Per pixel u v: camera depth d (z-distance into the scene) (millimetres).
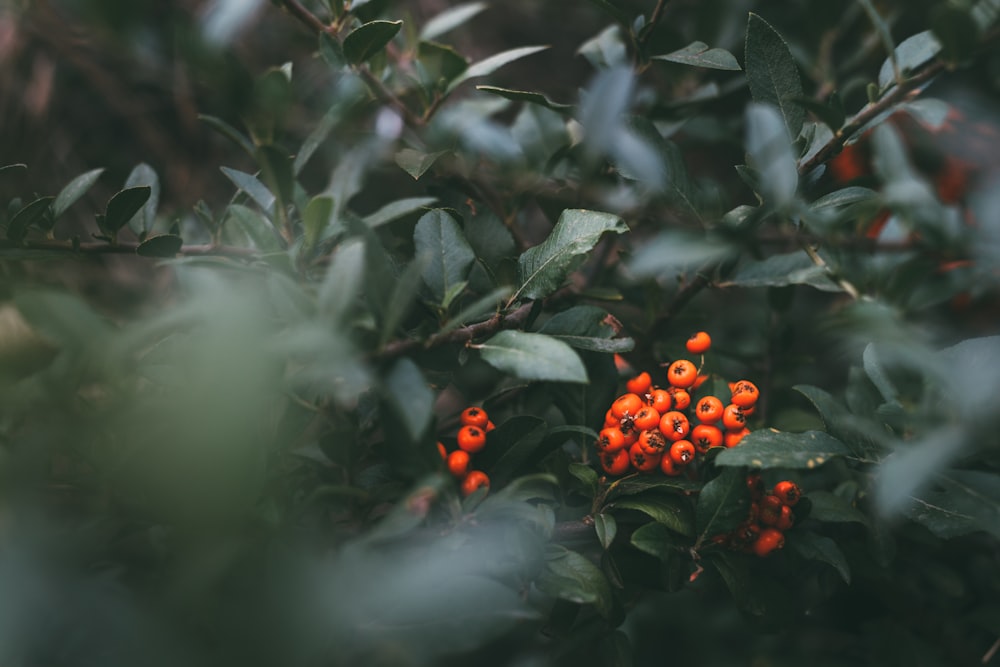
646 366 466
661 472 400
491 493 388
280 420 378
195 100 700
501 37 766
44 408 344
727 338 562
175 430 311
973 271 427
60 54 690
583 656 393
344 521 380
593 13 650
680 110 496
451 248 382
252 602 325
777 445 370
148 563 349
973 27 367
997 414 332
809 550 395
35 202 402
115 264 632
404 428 356
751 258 452
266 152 383
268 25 683
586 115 336
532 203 686
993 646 449
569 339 389
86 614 315
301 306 341
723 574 383
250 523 335
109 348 331
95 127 715
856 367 407
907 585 452
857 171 522
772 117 366
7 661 309
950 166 512
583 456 413
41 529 326
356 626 336
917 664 443
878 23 383
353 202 561
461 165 473
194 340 343
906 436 384
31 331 356
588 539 398
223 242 447
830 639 482
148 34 369
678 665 468
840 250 403
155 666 314
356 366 328
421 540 365
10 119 678
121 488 344
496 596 345
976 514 357
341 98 439
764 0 566
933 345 427
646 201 462
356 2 424
